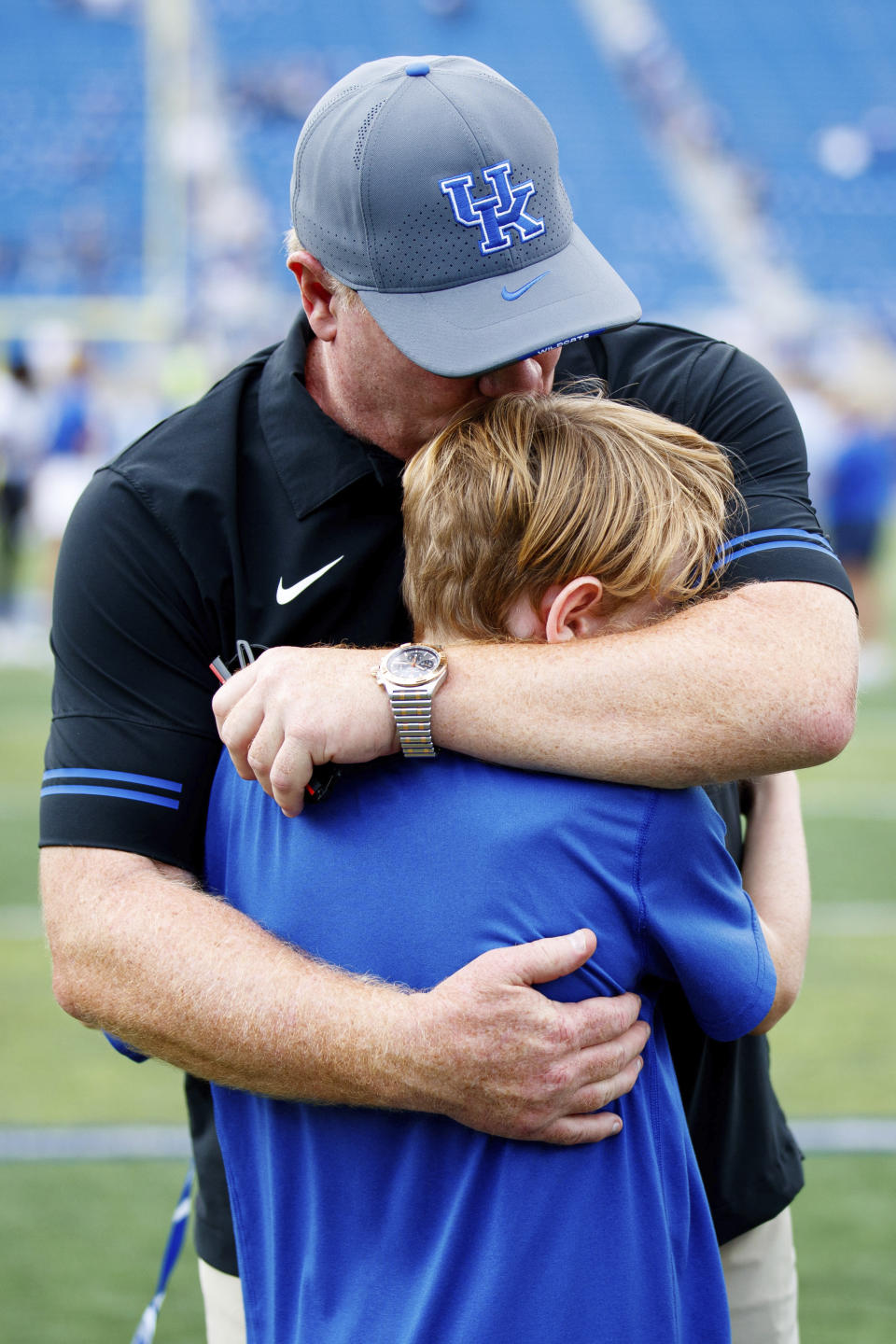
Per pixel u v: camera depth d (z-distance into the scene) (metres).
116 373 15.81
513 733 1.24
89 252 17.17
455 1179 1.22
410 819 1.25
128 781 1.39
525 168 1.34
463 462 1.29
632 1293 1.20
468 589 1.29
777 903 1.48
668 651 1.27
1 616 10.22
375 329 1.36
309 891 1.28
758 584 1.38
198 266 17.17
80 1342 2.44
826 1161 3.05
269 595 1.46
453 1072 1.17
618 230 19.14
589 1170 1.21
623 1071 1.23
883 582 12.78
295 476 1.46
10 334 16.52
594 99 20.45
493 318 1.32
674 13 21.73
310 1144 1.27
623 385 1.61
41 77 19.27
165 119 18.89
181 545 1.44
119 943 1.31
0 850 5.36
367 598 1.49
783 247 19.19
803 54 21.08
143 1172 3.04
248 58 19.75
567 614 1.29
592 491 1.26
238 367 1.58
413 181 1.30
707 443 1.36
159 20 20.22
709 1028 1.30
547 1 21.27
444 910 1.22
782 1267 1.62
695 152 20.06
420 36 20.91
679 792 1.27
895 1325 2.46
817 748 1.28
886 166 19.95
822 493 10.55
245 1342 1.58
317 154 1.36
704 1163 1.50
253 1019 1.24
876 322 18.30
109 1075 3.51
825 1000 3.96
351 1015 1.21
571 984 1.21
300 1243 1.29
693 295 18.61
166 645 1.43
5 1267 2.67
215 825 1.42
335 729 1.24
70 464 10.44
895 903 4.80
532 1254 1.18
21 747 6.87
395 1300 1.21
